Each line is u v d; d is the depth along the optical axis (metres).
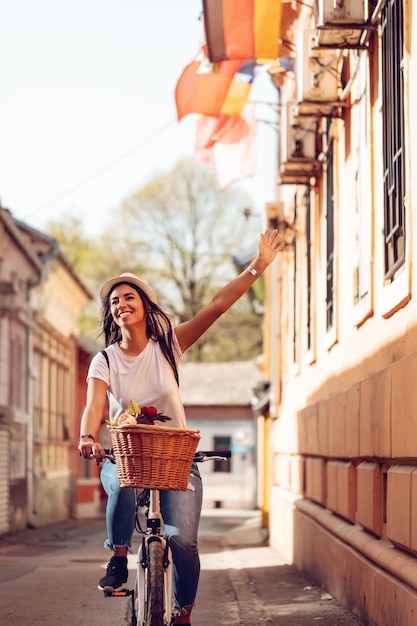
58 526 35.69
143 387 6.28
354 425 10.15
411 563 7.40
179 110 15.59
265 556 18.88
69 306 44.31
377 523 8.98
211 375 63.25
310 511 14.03
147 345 6.36
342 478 11.05
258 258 6.59
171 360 6.38
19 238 29.50
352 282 11.02
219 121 17.67
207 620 9.72
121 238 62.03
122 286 6.37
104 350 6.41
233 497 58.50
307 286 16.12
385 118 9.12
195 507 6.13
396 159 8.49
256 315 64.31
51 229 62.03
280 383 21.52
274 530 21.27
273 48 12.97
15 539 27.03
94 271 61.84
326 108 11.89
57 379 41.78
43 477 36.50
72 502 43.56
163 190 61.59
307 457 15.46
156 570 5.75
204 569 15.77
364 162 10.24
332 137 12.84
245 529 33.16
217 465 59.31
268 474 30.58
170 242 61.41
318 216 14.66
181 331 6.48
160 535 5.95
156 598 5.68
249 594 11.94
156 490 6.00
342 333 11.84
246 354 65.94
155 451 5.64
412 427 7.29
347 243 11.52
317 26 9.88
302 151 14.35
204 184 61.53
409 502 7.36
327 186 13.57
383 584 8.17
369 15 9.55
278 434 20.92
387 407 8.27
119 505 6.11
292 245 18.92
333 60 11.69
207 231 61.44
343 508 10.95
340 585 10.81
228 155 17.92
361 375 10.38
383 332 9.08
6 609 10.42
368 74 9.84
